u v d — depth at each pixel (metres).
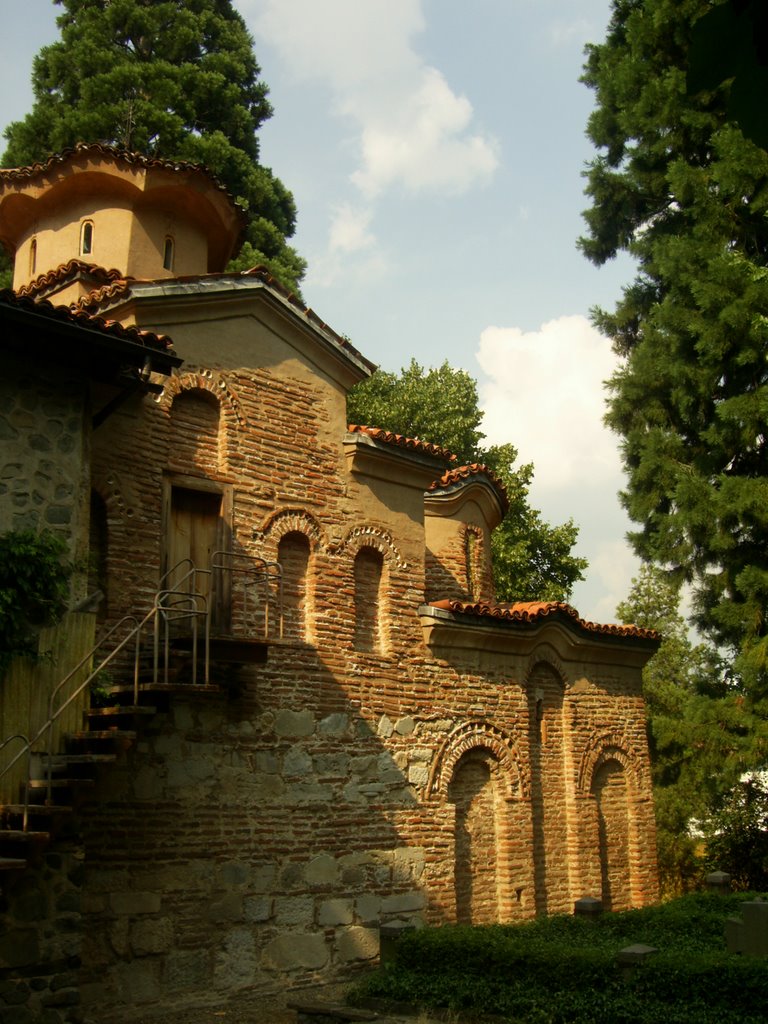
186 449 16.77
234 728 16.33
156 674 13.23
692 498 25.36
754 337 24.08
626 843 23.64
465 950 14.37
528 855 20.73
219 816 15.79
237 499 17.19
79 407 13.62
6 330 12.78
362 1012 13.48
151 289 16.52
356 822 17.70
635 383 28.41
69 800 12.27
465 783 20.27
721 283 24.25
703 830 28.62
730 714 24.72
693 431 28.12
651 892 23.67
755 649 23.42
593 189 30.77
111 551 15.27
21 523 12.78
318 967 16.48
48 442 13.24
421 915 18.23
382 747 18.52
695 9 26.28
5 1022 11.41
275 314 18.31
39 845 11.63
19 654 12.22
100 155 20.39
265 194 33.94
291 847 16.62
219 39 35.12
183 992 14.75
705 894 20.28
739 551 25.36
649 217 30.73
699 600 26.97
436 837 18.95
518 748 21.14
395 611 19.47
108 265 20.64
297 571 18.11
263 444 17.78
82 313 13.12
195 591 16.33
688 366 26.12
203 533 16.77
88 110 31.50
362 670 18.53
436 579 23.62
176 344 16.83
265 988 15.72
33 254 21.77
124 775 14.80
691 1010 12.05
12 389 13.09
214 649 15.16
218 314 17.50
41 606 12.60
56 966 11.97
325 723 17.67
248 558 16.47
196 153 31.78
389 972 14.93
